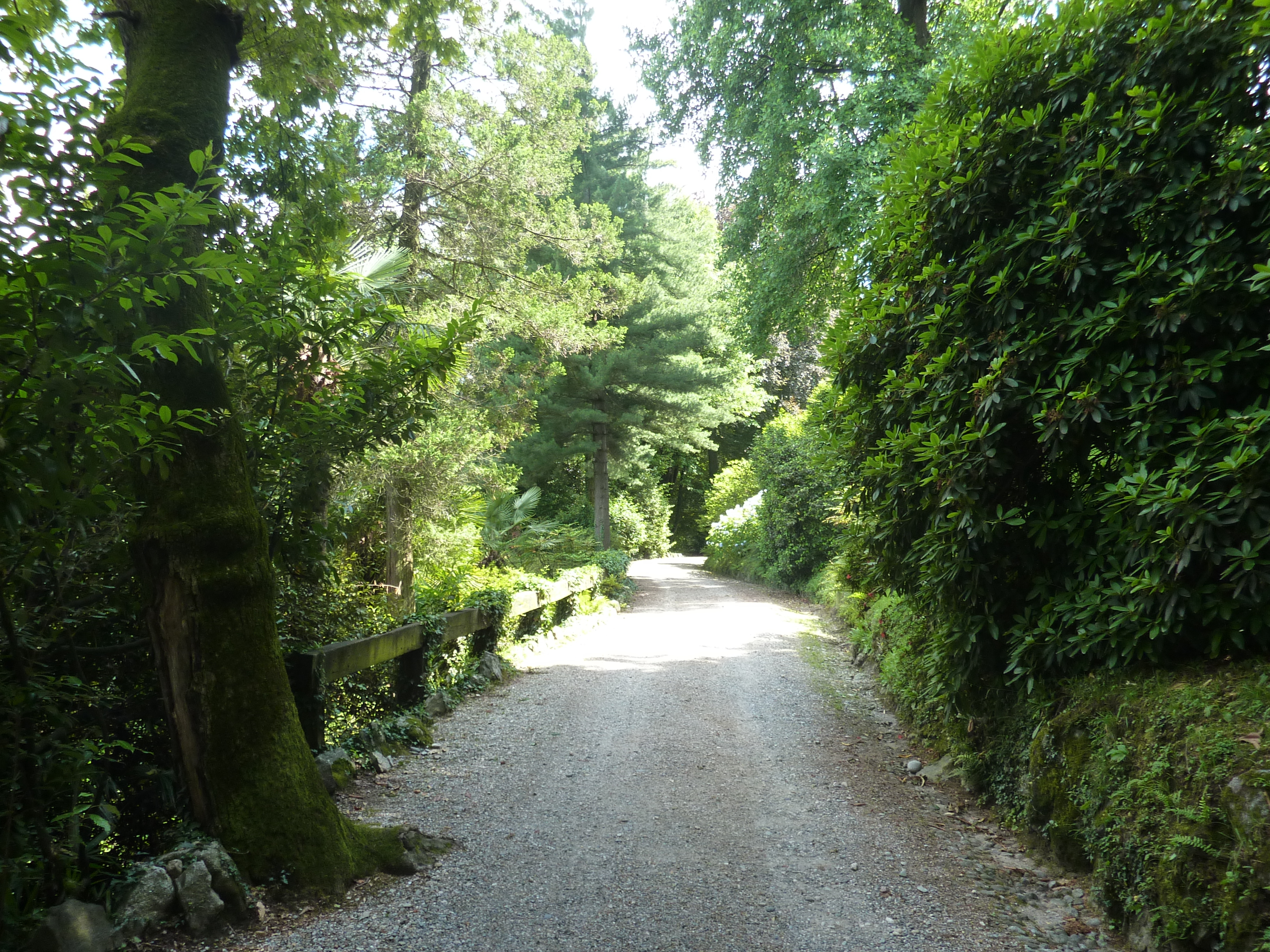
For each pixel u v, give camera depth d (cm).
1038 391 399
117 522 313
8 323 225
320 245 530
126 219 254
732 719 643
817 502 1572
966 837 413
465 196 1066
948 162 468
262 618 354
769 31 1334
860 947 298
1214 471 323
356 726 599
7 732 266
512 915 321
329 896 332
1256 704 294
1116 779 329
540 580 1088
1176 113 373
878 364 541
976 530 413
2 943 261
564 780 495
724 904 332
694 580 2078
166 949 284
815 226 1234
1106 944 304
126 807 394
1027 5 482
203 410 284
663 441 2397
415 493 923
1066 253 387
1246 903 251
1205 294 347
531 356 1783
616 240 1220
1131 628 357
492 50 1093
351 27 592
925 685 571
